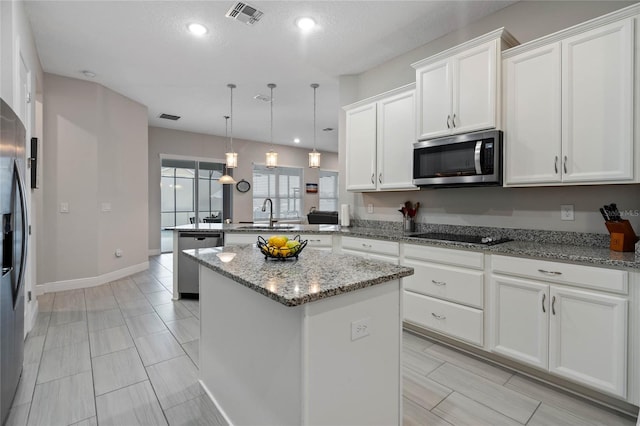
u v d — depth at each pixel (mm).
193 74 4039
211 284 1902
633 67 1863
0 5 2188
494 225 2816
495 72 2404
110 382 2049
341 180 4145
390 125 3299
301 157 9312
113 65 3750
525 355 2074
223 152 7699
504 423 1692
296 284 1277
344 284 1277
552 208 2463
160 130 6781
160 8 2699
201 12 2760
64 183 4000
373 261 1760
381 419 1453
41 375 2111
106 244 4414
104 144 4375
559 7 2443
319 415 1229
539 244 2363
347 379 1323
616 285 1727
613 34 1926
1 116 1550
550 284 1965
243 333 1580
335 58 3625
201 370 2029
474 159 2473
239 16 2814
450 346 2580
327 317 1250
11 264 1723
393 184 3275
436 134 2766
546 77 2197
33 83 3135
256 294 1475
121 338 2689
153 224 6695
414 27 3010
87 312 3283
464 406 1829
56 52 3424
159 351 2471
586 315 1827
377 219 3842
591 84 2010
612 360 1739
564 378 1934
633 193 2119
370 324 1403
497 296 2213
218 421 1712
